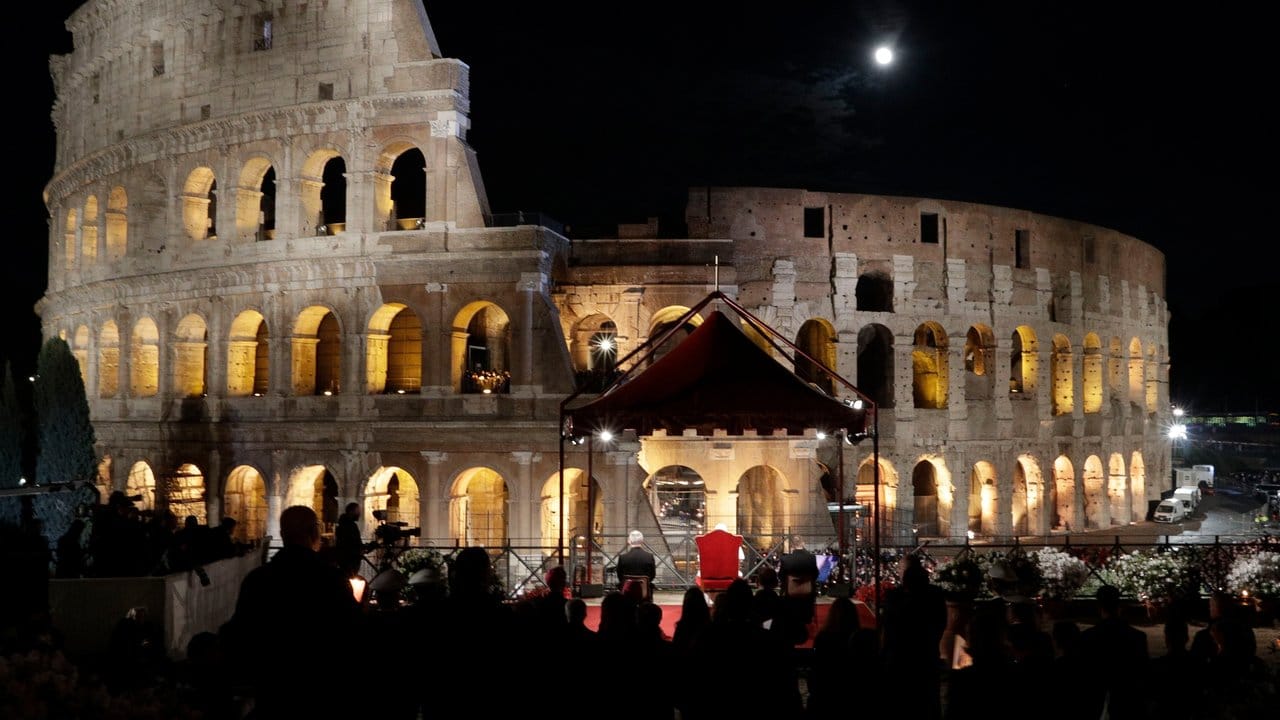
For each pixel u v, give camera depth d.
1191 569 37.28
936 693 16.02
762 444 62.78
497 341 66.75
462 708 14.37
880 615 27.86
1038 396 78.25
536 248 57.88
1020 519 83.44
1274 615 33.84
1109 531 82.31
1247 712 17.03
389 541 41.75
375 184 60.81
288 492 61.75
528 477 57.66
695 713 15.80
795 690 15.96
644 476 57.66
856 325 69.12
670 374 34.38
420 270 59.44
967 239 73.94
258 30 64.38
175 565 31.33
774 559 51.88
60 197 79.12
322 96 61.81
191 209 66.75
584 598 36.03
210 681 18.55
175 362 66.81
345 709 13.17
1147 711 16.61
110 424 68.94
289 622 13.16
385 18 60.94
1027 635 17.08
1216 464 147.38
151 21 68.31
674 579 53.19
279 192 62.50
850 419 33.72
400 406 59.50
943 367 73.50
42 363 60.28
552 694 15.23
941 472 72.75
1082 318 82.31
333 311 61.19
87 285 72.06
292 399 61.88
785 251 68.06
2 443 62.66
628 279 64.06
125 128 70.00
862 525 65.38
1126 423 87.94
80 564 33.72
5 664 16.28
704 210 67.25
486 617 14.77
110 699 16.66
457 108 59.88
